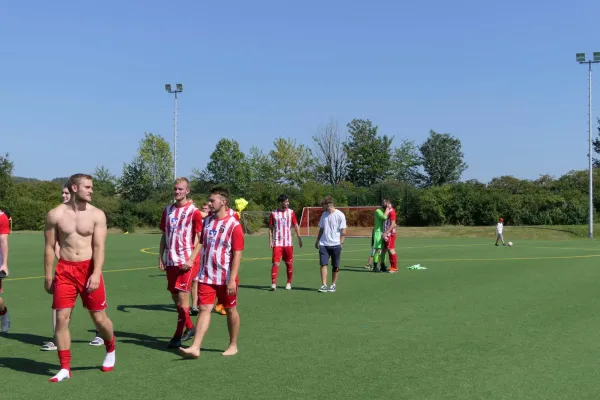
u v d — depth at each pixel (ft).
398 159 275.59
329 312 31.17
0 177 159.63
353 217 158.61
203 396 17.15
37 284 43.83
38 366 20.75
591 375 19.16
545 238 126.41
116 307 33.30
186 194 24.94
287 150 240.94
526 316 29.68
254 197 184.34
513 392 17.43
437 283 43.52
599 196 152.05
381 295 37.47
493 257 68.80
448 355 21.83
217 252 21.40
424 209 162.61
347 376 19.13
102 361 21.35
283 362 20.93
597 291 38.70
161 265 24.99
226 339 24.82
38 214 165.07
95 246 19.24
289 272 40.91
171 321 29.09
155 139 216.33
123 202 165.48
